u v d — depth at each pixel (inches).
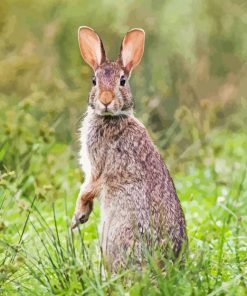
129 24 831.1
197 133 651.5
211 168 623.5
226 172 623.2
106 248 406.3
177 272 369.1
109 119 414.9
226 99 809.5
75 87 797.9
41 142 552.7
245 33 848.9
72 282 375.2
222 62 850.1
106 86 407.5
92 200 419.8
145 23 828.6
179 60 829.8
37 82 788.0
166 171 410.6
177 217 402.9
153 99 708.0
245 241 457.7
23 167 588.7
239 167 634.2
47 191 468.4
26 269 406.9
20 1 848.3
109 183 411.8
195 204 541.6
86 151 422.3
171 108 781.9
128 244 400.2
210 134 666.2
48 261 425.7
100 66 415.5
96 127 417.1
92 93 412.8
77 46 823.7
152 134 631.8
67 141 683.4
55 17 852.0
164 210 399.9
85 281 371.9
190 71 829.8
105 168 413.4
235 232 470.3
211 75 844.6
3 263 400.5
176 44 820.0
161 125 755.4
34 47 832.9
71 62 816.9
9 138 589.6
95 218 490.3
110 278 378.6
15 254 402.6
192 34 821.9
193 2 827.4
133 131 412.8
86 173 422.9
